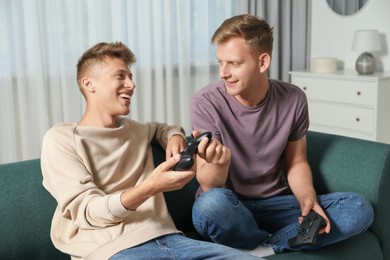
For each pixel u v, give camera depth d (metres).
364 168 1.87
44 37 3.29
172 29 3.79
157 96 3.79
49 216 1.63
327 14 4.19
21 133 3.30
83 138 1.55
